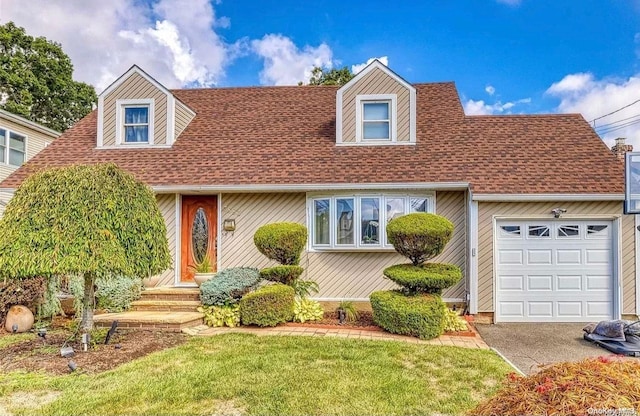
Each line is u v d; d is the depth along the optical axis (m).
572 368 2.80
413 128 10.88
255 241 8.88
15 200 6.28
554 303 9.23
